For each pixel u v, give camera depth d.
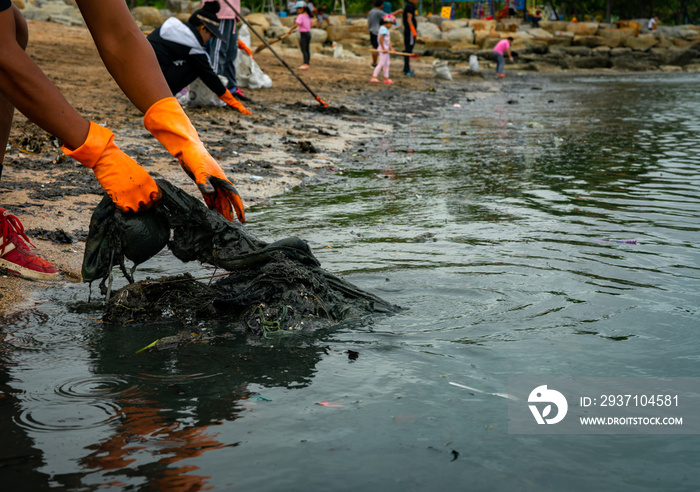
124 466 1.97
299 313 3.20
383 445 2.08
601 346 2.84
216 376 2.62
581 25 39.38
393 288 3.65
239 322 3.25
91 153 3.05
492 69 32.19
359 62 28.36
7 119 3.78
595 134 10.73
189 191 6.07
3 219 3.84
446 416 2.27
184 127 3.31
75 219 5.04
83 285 3.88
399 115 13.08
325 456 2.02
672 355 2.74
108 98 10.49
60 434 2.16
